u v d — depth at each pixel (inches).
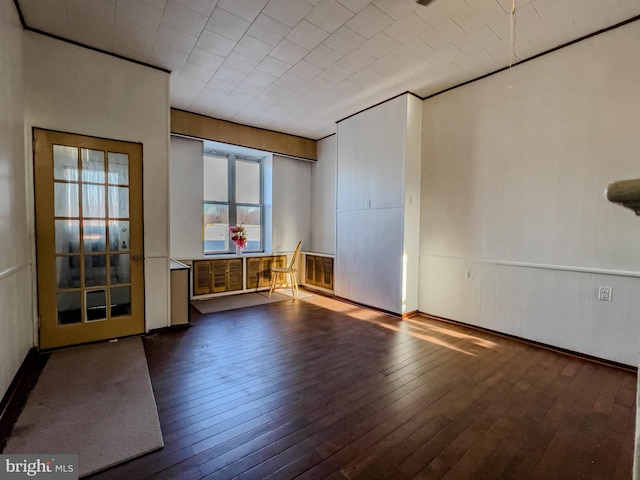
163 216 139.3
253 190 248.2
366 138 184.7
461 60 131.3
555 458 65.7
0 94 84.6
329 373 103.3
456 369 106.8
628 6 98.6
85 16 103.6
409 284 168.6
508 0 96.0
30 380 95.2
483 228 145.0
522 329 132.6
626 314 107.6
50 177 114.5
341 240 204.1
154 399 86.0
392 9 100.7
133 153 131.1
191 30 111.5
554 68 122.4
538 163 127.3
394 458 65.3
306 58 130.4
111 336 129.2
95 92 122.4
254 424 76.0
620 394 91.2
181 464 62.9
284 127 219.3
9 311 88.0
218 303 195.9
